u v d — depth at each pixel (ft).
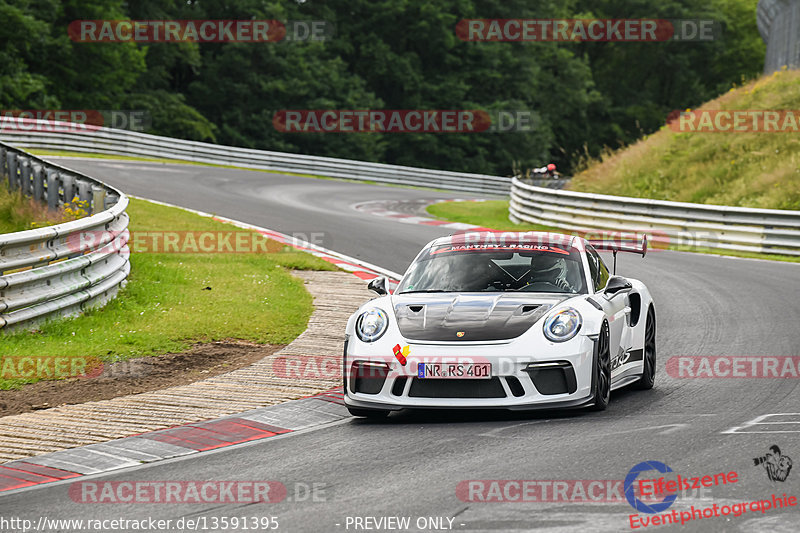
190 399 93.15
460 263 96.43
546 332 81.51
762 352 114.11
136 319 128.88
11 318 110.73
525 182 353.92
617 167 346.13
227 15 654.94
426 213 335.47
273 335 126.72
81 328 119.55
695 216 246.27
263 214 277.44
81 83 565.53
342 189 417.08
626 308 95.86
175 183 348.59
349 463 68.74
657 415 82.48
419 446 73.05
